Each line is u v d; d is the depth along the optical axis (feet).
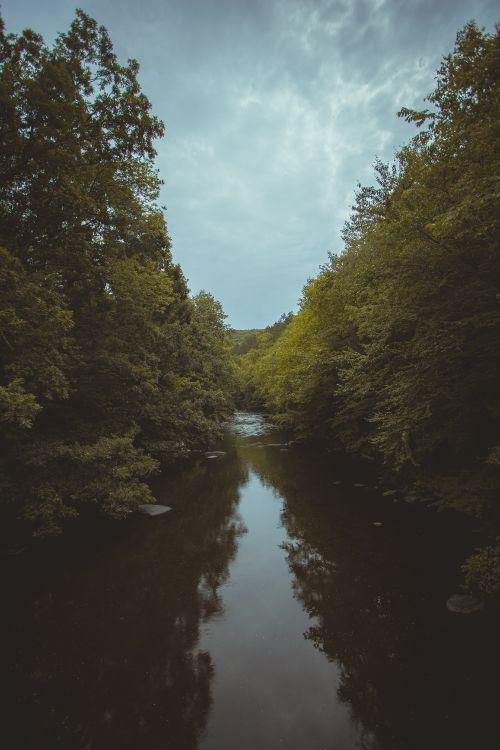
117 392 42.70
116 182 38.65
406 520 34.55
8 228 30.17
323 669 17.57
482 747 13.11
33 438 33.71
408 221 22.94
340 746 13.52
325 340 62.08
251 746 13.70
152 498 38.81
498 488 25.64
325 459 66.85
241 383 144.15
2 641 20.42
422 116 21.54
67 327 28.27
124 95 31.71
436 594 22.72
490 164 18.28
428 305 24.90
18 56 26.71
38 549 32.45
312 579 25.93
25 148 27.43
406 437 27.07
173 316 81.10
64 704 15.99
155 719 15.11
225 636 20.36
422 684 16.21
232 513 41.29
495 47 17.61
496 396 25.29
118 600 24.30
